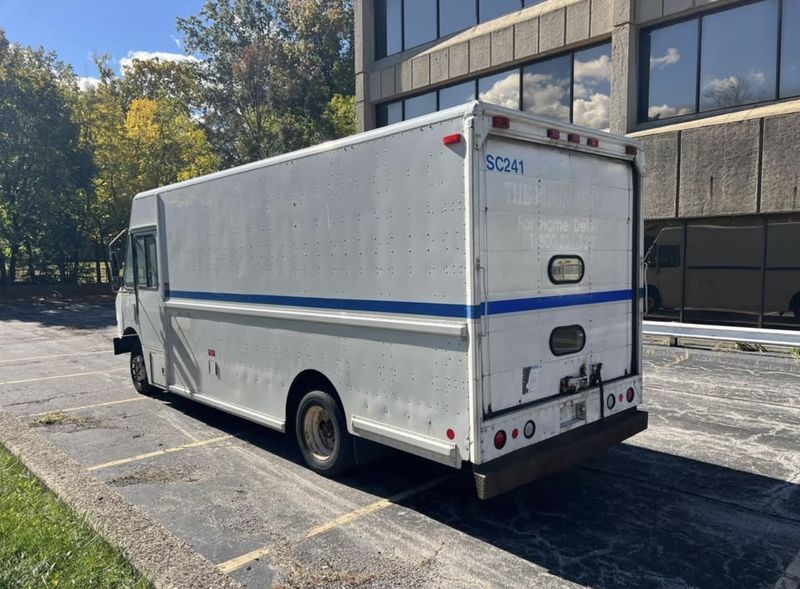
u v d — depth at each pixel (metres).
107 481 5.09
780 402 7.14
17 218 24.89
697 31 11.17
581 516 4.35
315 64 37.84
